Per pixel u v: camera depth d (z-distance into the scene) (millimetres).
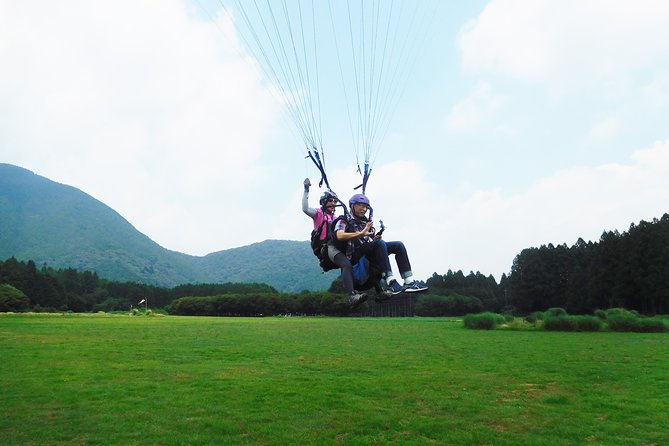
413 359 29781
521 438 14219
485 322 59344
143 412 16438
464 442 13852
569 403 18172
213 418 15781
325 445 13477
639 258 80000
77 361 27516
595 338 44406
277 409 16922
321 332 53875
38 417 15844
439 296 127500
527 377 23375
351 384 21266
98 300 163000
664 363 27875
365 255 8406
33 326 57188
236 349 34781
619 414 16641
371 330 58062
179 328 58531
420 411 16953
